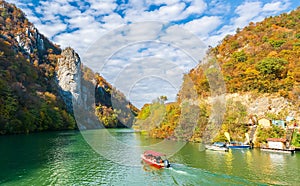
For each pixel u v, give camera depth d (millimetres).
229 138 36031
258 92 42375
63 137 50375
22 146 36781
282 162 25031
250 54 58875
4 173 21281
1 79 65312
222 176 20000
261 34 70625
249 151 31219
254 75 44219
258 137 34625
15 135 55656
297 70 43406
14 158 27391
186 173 20516
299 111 36344
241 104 41375
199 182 18547
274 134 34062
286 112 37281
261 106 39969
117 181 18750
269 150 31766
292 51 52125
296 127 34406
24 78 87438
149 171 20906
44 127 71750
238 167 22781
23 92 72375
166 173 20547
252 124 37719
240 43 69438
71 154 29297
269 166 23375
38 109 72188
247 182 18562
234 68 54531
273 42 60562
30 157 27859
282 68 43688
